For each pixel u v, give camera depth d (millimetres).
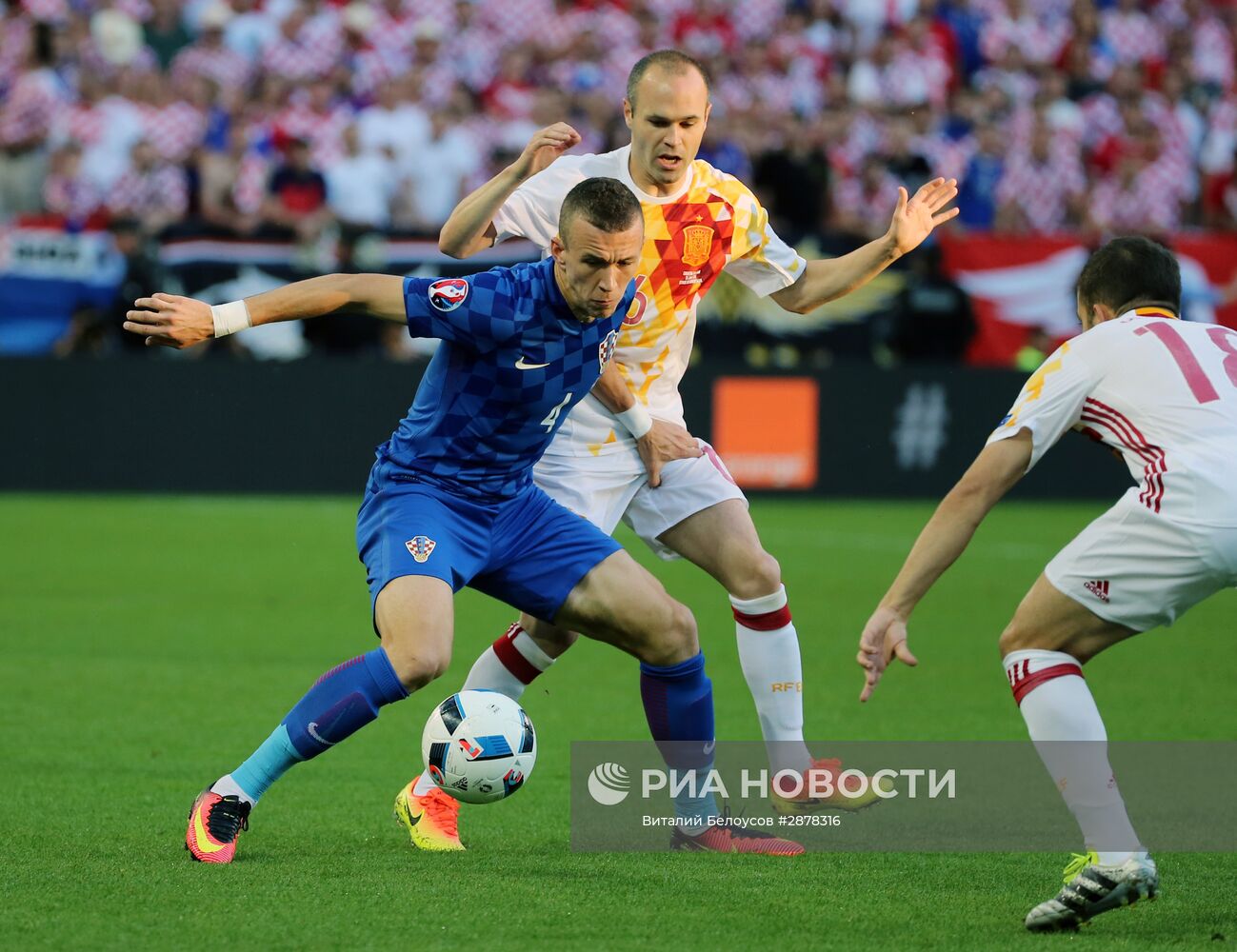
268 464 55812
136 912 14258
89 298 55406
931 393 58062
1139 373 14570
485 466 16891
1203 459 14203
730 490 19562
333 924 13961
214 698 26000
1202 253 58812
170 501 54812
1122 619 14461
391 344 57031
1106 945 13742
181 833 17547
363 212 58906
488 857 16906
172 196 59156
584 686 27641
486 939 13633
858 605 36844
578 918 14367
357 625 33469
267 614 34750
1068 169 66062
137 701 25688
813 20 70750
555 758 22141
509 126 62219
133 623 33344
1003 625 34938
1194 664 30875
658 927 14094
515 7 68250
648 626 16984
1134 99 69438
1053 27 72438
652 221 18953
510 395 16406
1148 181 67688
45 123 60281
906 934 14023
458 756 16406
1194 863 17016
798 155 59250
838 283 19641
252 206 59250
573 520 17328
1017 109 68875
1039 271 58375
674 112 18141
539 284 16125
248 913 14266
